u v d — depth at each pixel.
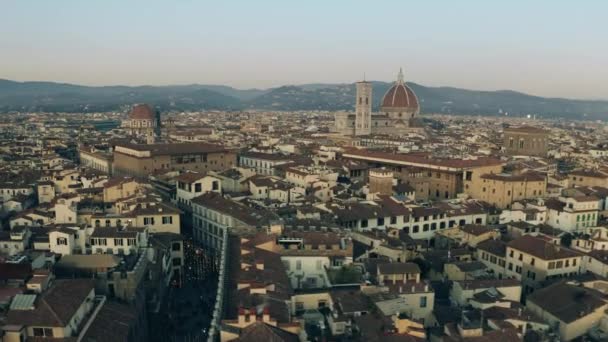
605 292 121.88
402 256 140.38
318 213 169.00
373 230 164.88
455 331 91.12
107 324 98.00
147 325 120.75
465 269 132.38
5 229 174.75
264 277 99.12
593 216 188.25
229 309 84.31
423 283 107.44
